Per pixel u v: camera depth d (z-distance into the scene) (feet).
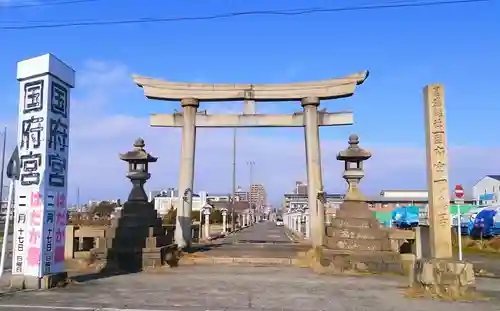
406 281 49.14
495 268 67.10
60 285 43.09
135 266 59.47
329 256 58.18
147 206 63.87
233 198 201.77
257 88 77.87
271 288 43.29
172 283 46.14
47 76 43.06
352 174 61.31
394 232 61.67
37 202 41.96
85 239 67.46
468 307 34.58
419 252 59.88
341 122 75.92
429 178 42.24
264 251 78.84
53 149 43.37
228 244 99.40
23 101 43.96
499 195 207.10
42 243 41.50
